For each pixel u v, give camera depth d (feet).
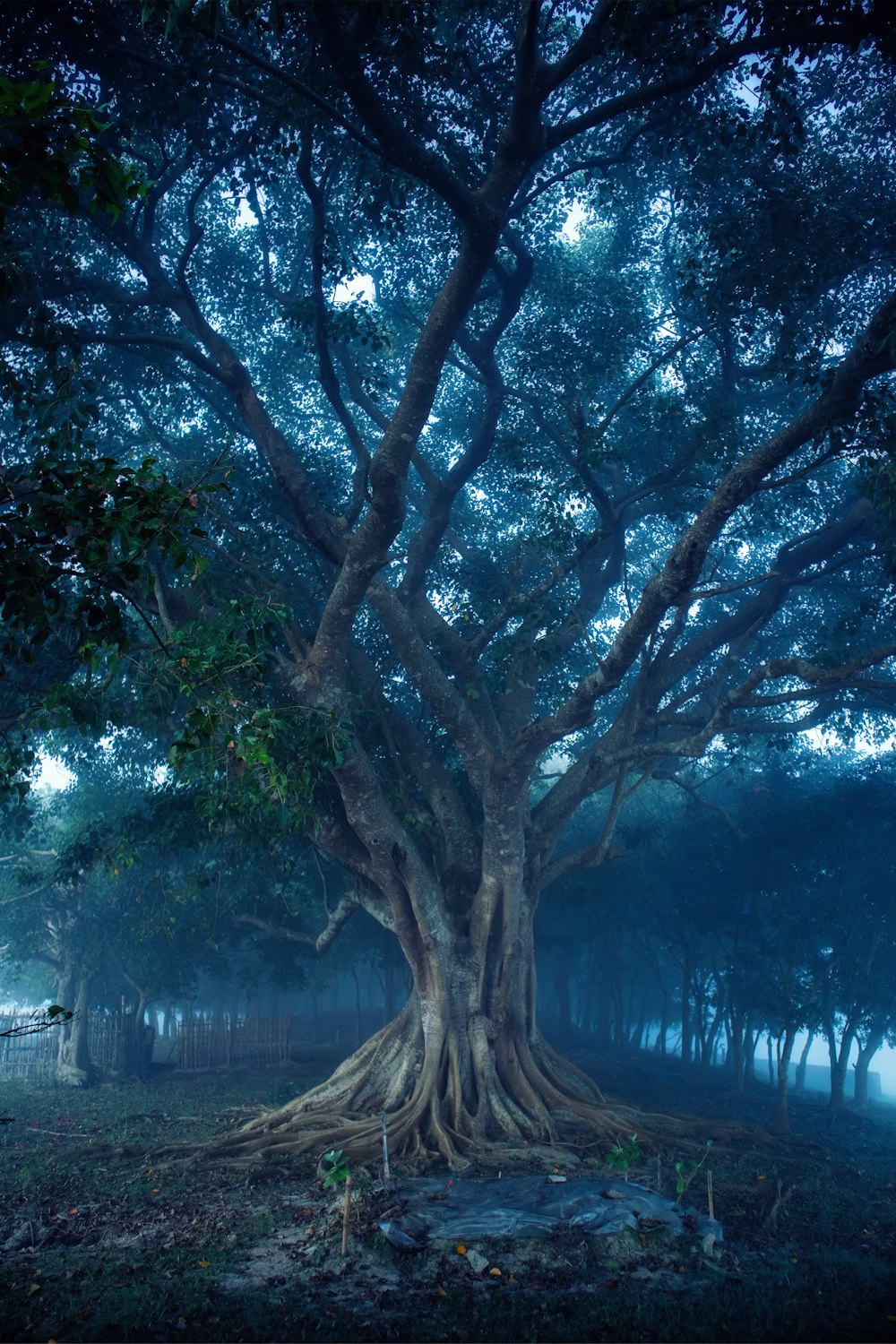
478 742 57.93
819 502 78.43
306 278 77.71
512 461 63.62
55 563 19.88
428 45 45.57
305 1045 115.44
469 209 42.88
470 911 59.36
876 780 80.79
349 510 54.75
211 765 38.24
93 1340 25.17
